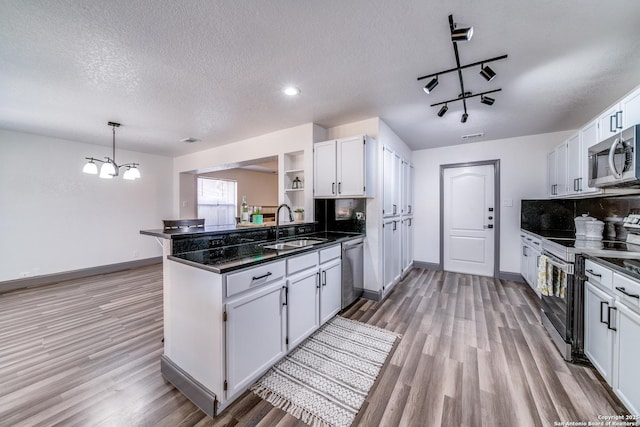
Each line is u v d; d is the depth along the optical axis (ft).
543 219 12.34
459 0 4.47
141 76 7.04
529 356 6.66
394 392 5.46
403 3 4.54
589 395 5.27
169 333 6.06
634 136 5.34
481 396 5.30
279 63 6.46
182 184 18.75
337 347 7.18
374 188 10.42
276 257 6.11
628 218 7.84
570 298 6.42
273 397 5.36
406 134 12.62
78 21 4.92
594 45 5.63
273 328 6.08
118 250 15.92
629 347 4.63
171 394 5.50
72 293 11.65
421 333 7.91
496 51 5.92
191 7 4.60
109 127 11.62
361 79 7.25
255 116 10.14
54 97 8.34
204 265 5.10
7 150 12.30
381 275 10.64
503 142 13.43
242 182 23.56
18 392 5.52
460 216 14.73
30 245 12.93
